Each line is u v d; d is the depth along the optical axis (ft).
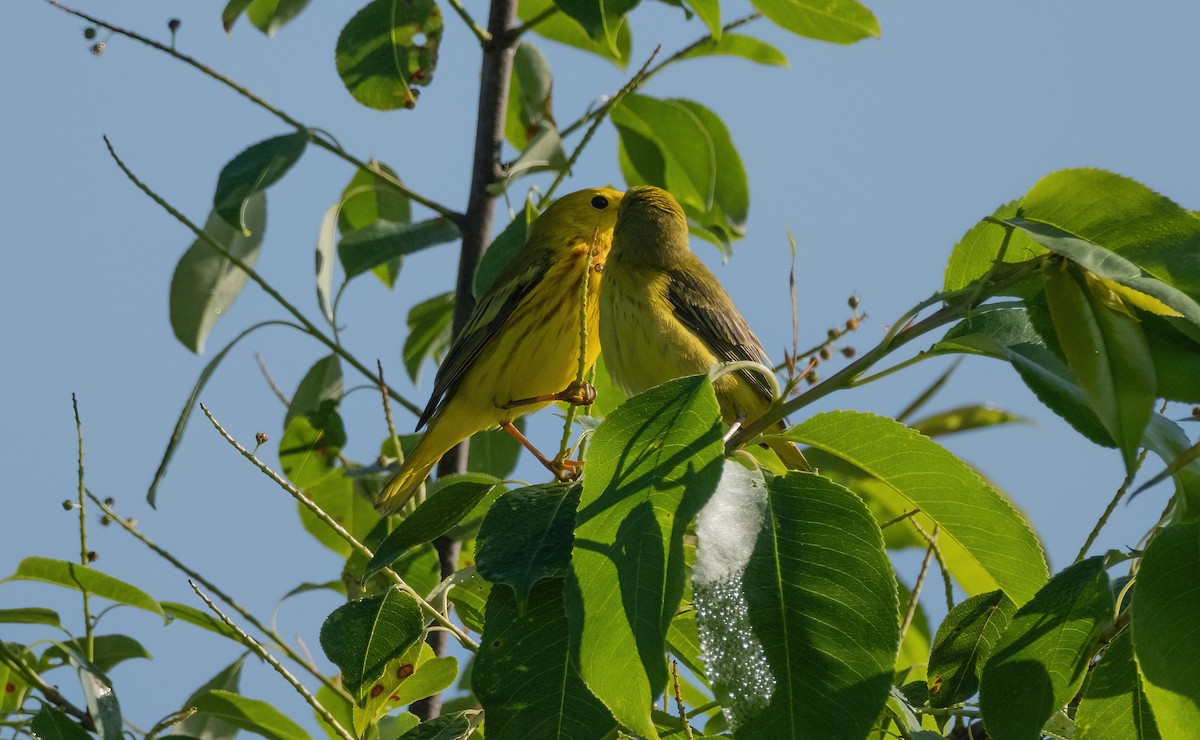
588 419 31.60
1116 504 27.27
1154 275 20.30
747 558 20.17
